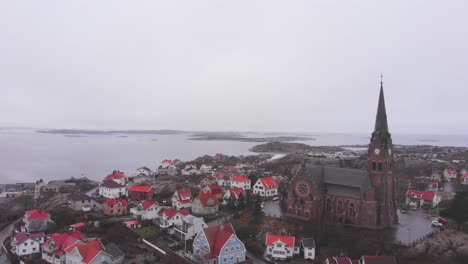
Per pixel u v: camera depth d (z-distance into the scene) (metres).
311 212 107.88
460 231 94.19
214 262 79.88
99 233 102.94
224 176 186.88
